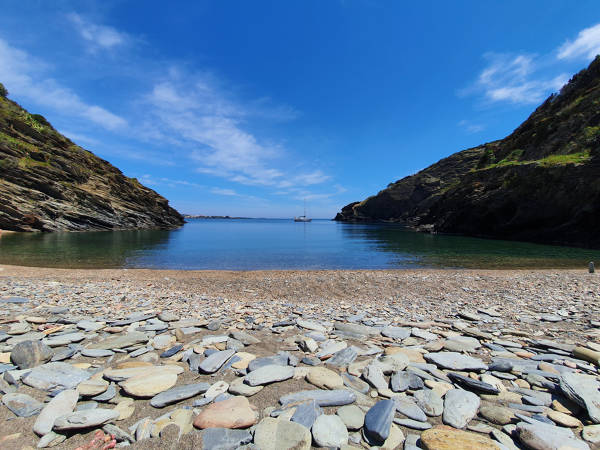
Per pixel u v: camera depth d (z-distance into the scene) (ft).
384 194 523.29
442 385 13.75
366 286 47.75
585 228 136.77
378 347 19.39
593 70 195.52
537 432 9.80
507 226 173.99
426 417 11.49
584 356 17.06
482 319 27.22
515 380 14.61
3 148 177.88
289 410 11.59
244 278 57.98
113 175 256.52
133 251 112.37
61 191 193.06
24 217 169.78
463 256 104.17
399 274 62.85
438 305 34.58
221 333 22.00
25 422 10.56
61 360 16.15
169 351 17.65
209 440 9.70
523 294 39.88
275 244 155.84
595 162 133.59
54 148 215.72
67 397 11.98
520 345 19.94
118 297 34.68
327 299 39.63
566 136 170.19
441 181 438.40
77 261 84.48
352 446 9.80
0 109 202.59
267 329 23.56
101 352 17.07
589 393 11.95
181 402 12.30
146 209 274.57
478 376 14.80
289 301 38.14
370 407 12.10
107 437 9.86
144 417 11.08
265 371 14.67
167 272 68.80
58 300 31.71
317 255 109.50
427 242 164.96
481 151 425.69
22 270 62.34
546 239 152.76
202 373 14.98
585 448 9.22
